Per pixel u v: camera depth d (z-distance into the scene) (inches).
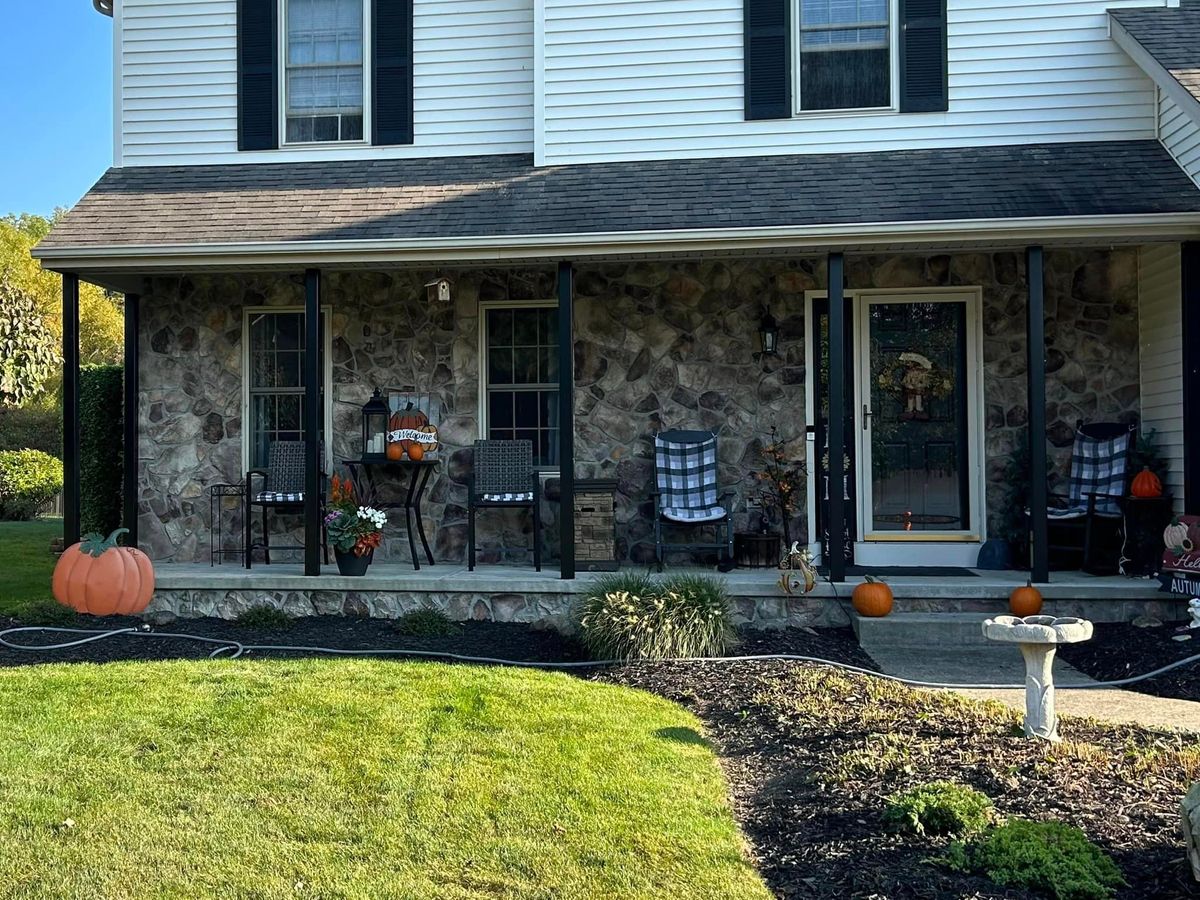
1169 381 261.3
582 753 146.2
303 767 140.6
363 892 105.5
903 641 233.0
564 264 256.2
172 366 309.9
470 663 216.4
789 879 106.3
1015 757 135.0
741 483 291.1
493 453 289.6
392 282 304.7
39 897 105.5
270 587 260.8
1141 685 193.3
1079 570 268.1
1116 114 280.8
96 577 249.1
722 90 294.8
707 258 259.6
